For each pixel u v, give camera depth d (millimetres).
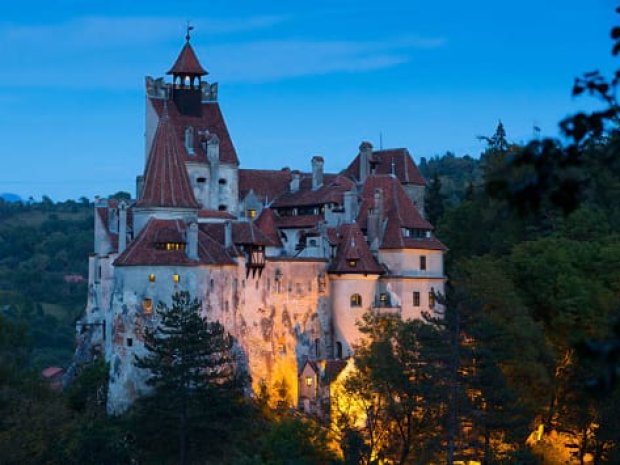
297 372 126375
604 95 20547
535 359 116125
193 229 118188
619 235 144250
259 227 137375
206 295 118125
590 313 128125
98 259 137750
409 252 133125
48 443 112625
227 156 144125
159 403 108125
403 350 108438
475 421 102625
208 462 107625
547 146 20656
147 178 123750
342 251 131375
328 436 110875
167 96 146125
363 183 143875
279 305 126188
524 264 135500
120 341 116438
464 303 107062
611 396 105875
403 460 104375
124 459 107375
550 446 115562
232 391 112312
